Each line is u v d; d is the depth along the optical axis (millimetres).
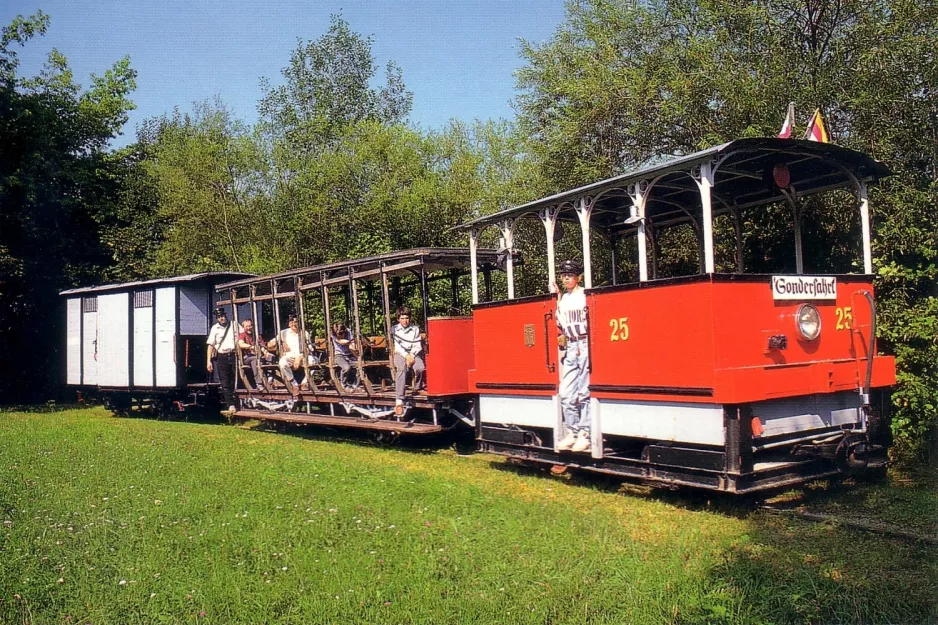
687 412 7504
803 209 10164
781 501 7785
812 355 7840
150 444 13008
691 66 13188
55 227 25812
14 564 6117
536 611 4867
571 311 8828
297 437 14375
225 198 27047
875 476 8453
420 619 4836
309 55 32750
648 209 10414
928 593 5117
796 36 11547
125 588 5578
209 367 17500
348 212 23922
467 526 6934
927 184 9789
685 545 6199
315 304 18141
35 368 25750
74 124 26328
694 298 7355
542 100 16109
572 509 7586
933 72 9633
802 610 4797
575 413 8805
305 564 5953
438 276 13648
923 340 9141
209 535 6840
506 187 19406
